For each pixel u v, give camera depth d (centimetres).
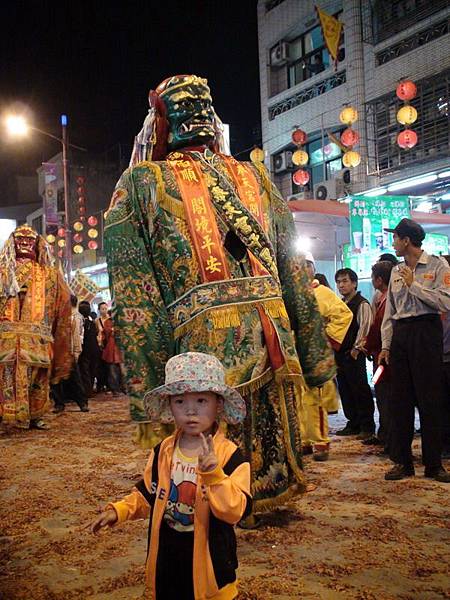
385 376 573
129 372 356
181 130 402
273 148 2259
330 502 419
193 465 221
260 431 364
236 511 204
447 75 1577
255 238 370
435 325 484
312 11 2073
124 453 635
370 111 1825
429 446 480
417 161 1605
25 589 296
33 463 595
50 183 2998
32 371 835
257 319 362
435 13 1677
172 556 218
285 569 305
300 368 377
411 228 500
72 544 356
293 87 2161
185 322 357
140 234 373
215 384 219
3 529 392
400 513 392
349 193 1828
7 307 820
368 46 1877
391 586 283
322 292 643
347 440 668
